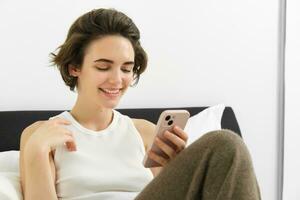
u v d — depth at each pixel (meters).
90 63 1.12
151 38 1.82
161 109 1.79
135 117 1.71
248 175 0.82
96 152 1.22
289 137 2.08
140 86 1.81
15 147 1.52
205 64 1.91
